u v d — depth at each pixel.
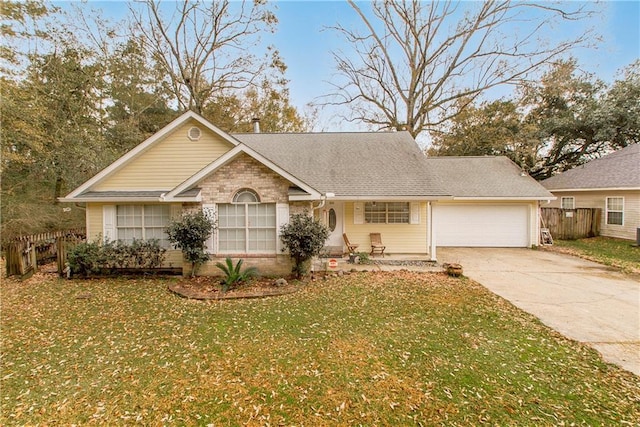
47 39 15.26
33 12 14.34
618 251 13.91
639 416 3.50
